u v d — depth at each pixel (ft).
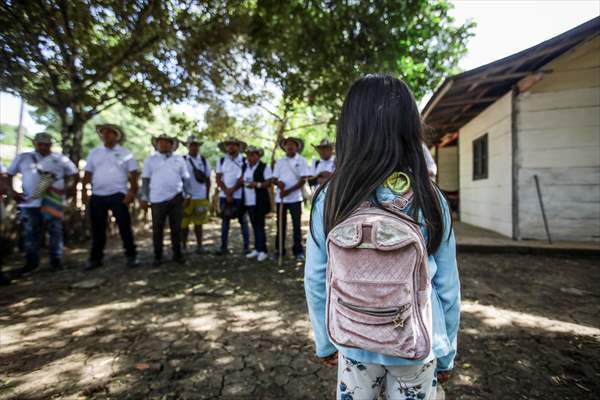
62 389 6.74
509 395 6.44
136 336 8.99
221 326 9.59
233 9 21.70
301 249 17.60
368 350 2.66
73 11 15.98
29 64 15.67
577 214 18.57
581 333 8.84
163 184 15.88
